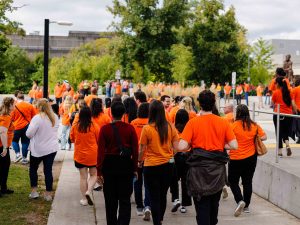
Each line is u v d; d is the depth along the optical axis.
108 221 6.22
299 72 87.75
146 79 45.50
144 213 7.36
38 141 8.41
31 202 8.45
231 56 50.47
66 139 15.04
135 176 6.27
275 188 8.89
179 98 11.24
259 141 7.55
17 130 11.98
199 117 5.59
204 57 50.41
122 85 36.28
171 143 6.51
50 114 8.44
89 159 8.01
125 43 44.53
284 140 9.84
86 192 7.84
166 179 6.53
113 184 6.16
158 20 43.59
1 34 34.31
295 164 9.05
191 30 50.94
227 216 7.92
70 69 71.31
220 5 50.56
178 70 51.22
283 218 7.89
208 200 5.51
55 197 8.89
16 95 12.12
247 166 7.59
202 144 5.48
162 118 6.43
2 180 8.92
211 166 5.40
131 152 6.18
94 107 8.60
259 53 78.75
